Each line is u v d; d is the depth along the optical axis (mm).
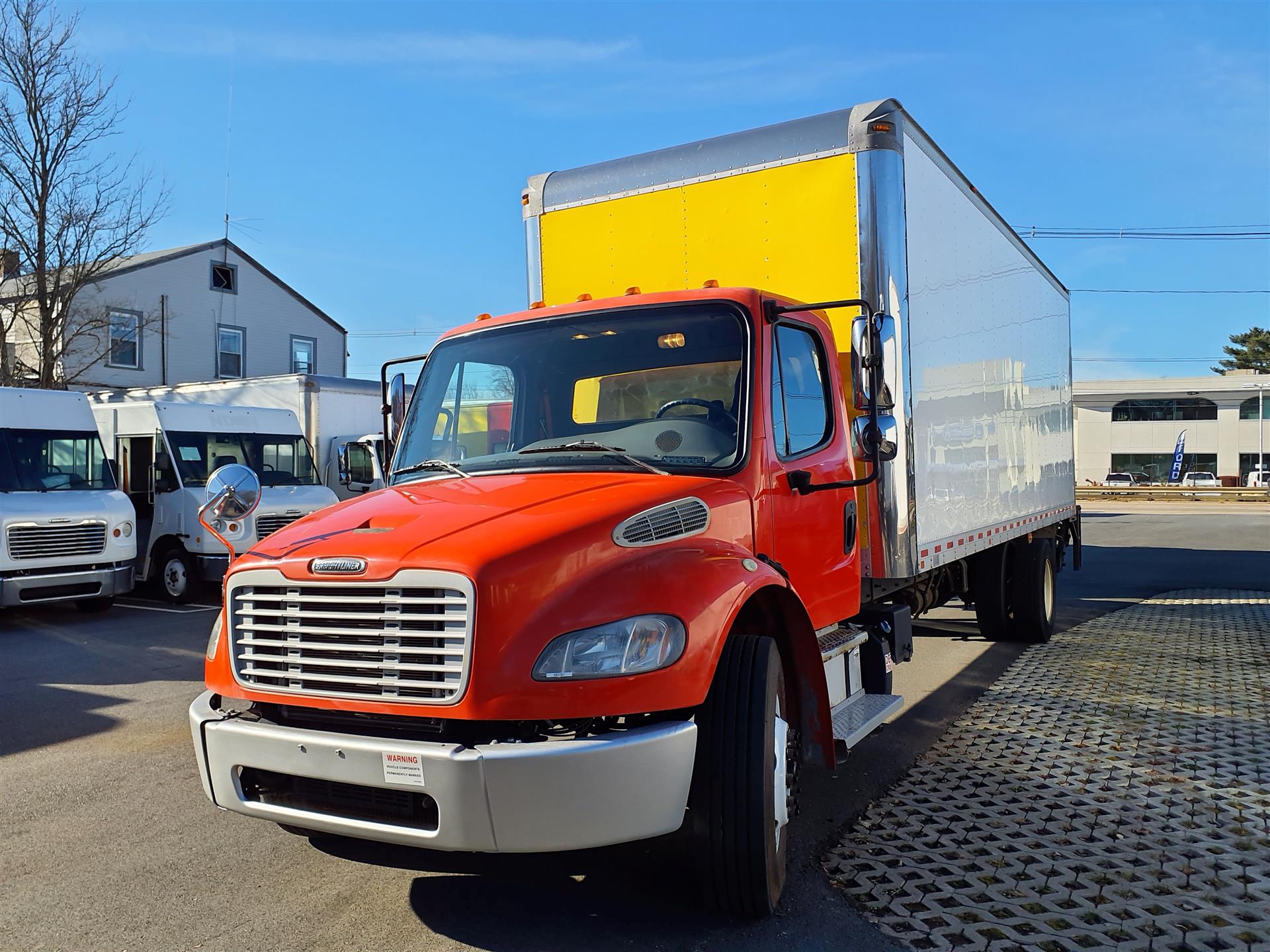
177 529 13539
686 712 3424
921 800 5004
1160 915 3658
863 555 5734
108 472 13078
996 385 8273
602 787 3029
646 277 6305
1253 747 5875
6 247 22016
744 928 3564
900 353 5609
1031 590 9344
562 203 6645
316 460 15883
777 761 3646
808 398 4844
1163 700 7094
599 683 3086
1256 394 64812
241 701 3717
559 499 3643
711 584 3439
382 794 3178
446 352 4906
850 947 3414
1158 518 31344
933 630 10578
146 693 7789
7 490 11844
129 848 4445
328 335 32906
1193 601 12484
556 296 6680
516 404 4621
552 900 3834
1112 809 4824
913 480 5789
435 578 3125
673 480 3916
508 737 3096
